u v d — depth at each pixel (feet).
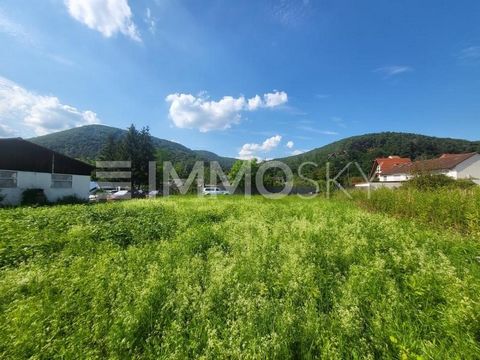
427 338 9.26
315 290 12.19
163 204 51.03
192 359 8.60
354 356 8.29
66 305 11.46
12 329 9.60
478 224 23.30
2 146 61.62
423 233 21.95
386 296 11.61
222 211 39.24
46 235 22.58
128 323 9.87
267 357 8.21
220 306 11.44
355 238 19.81
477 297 10.53
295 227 25.46
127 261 17.20
